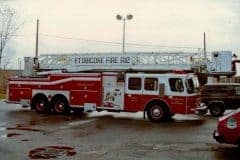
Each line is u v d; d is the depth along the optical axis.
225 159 10.84
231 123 11.44
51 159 10.83
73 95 21.44
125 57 21.84
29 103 22.66
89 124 18.03
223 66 21.14
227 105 22.06
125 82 20.19
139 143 13.30
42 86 22.28
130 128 16.83
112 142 13.47
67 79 21.59
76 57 23.12
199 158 10.98
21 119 19.64
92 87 20.95
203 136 14.77
